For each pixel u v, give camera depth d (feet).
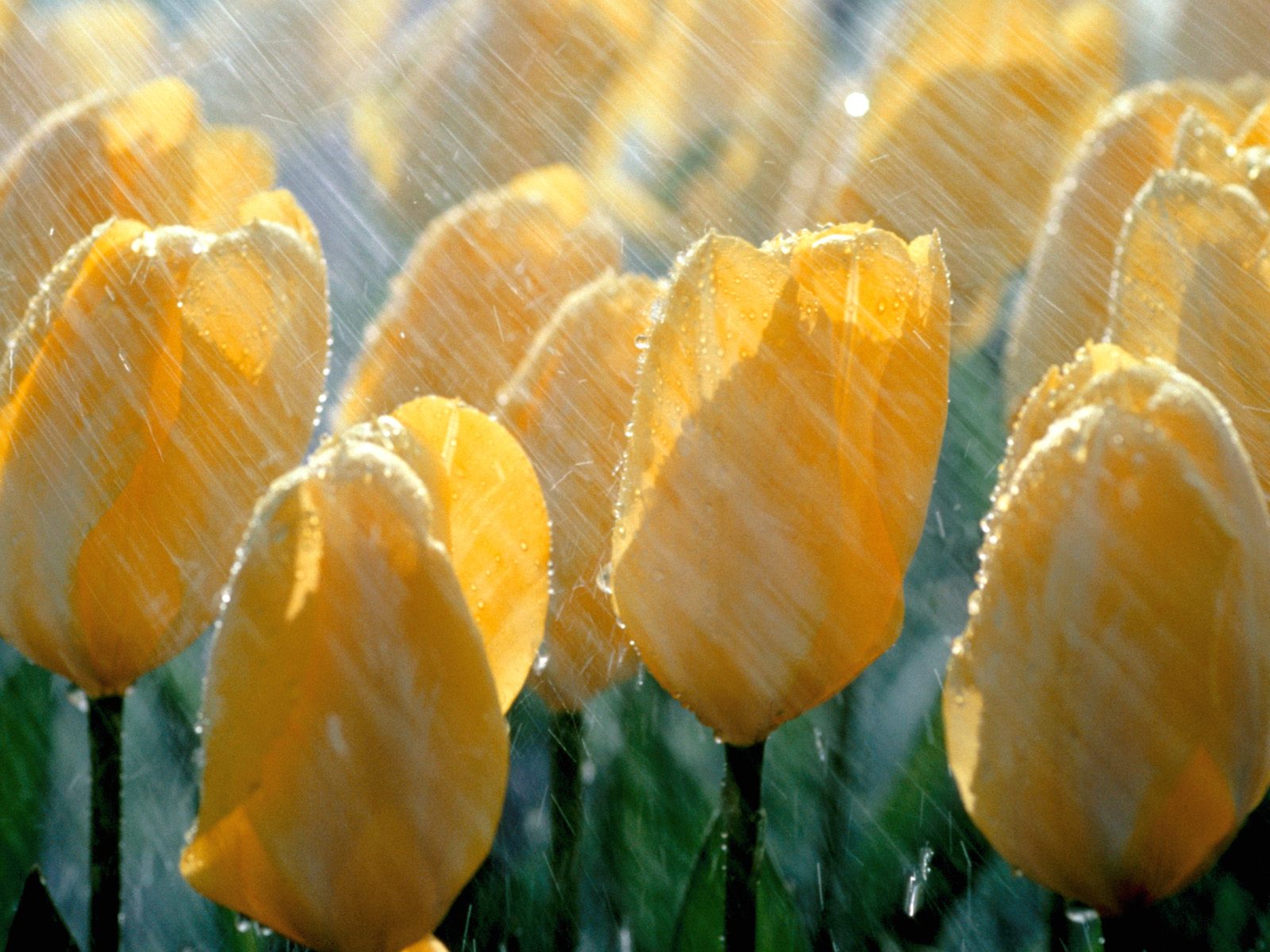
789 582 2.18
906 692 2.61
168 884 2.52
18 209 2.44
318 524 2.08
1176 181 2.27
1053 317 2.55
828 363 2.17
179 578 2.27
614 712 2.60
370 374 2.39
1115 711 2.08
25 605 2.26
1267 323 2.25
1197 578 2.07
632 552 2.20
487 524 2.18
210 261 2.25
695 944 2.38
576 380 2.30
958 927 2.47
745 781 2.23
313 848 2.09
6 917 2.48
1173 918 2.42
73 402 2.24
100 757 2.29
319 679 2.08
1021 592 2.09
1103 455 2.08
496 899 2.46
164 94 2.49
